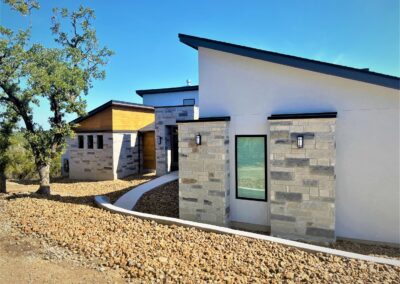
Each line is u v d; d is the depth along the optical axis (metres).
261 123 7.28
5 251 5.23
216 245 5.22
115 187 13.36
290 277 4.01
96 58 11.77
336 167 6.47
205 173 7.63
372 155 6.14
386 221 6.06
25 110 10.33
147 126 17.89
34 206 8.34
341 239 6.47
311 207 6.34
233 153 7.64
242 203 7.54
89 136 16.50
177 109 15.02
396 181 5.95
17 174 16.22
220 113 7.82
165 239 5.56
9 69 8.91
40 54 9.48
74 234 5.89
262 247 5.11
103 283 4.04
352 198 6.34
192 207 7.82
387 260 4.44
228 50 7.46
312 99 6.68
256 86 7.33
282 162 6.64
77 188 13.39
